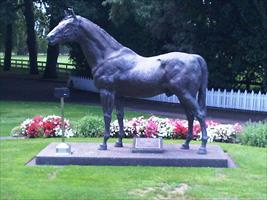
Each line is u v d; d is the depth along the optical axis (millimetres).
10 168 9984
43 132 14133
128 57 10750
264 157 11219
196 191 8430
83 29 10680
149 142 10719
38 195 8156
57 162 10227
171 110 22703
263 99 22078
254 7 22344
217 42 24438
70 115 20125
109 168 9914
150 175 9406
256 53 22750
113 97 10812
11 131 15109
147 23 24484
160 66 10562
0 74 47062
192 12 24000
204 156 10305
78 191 8367
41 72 50438
